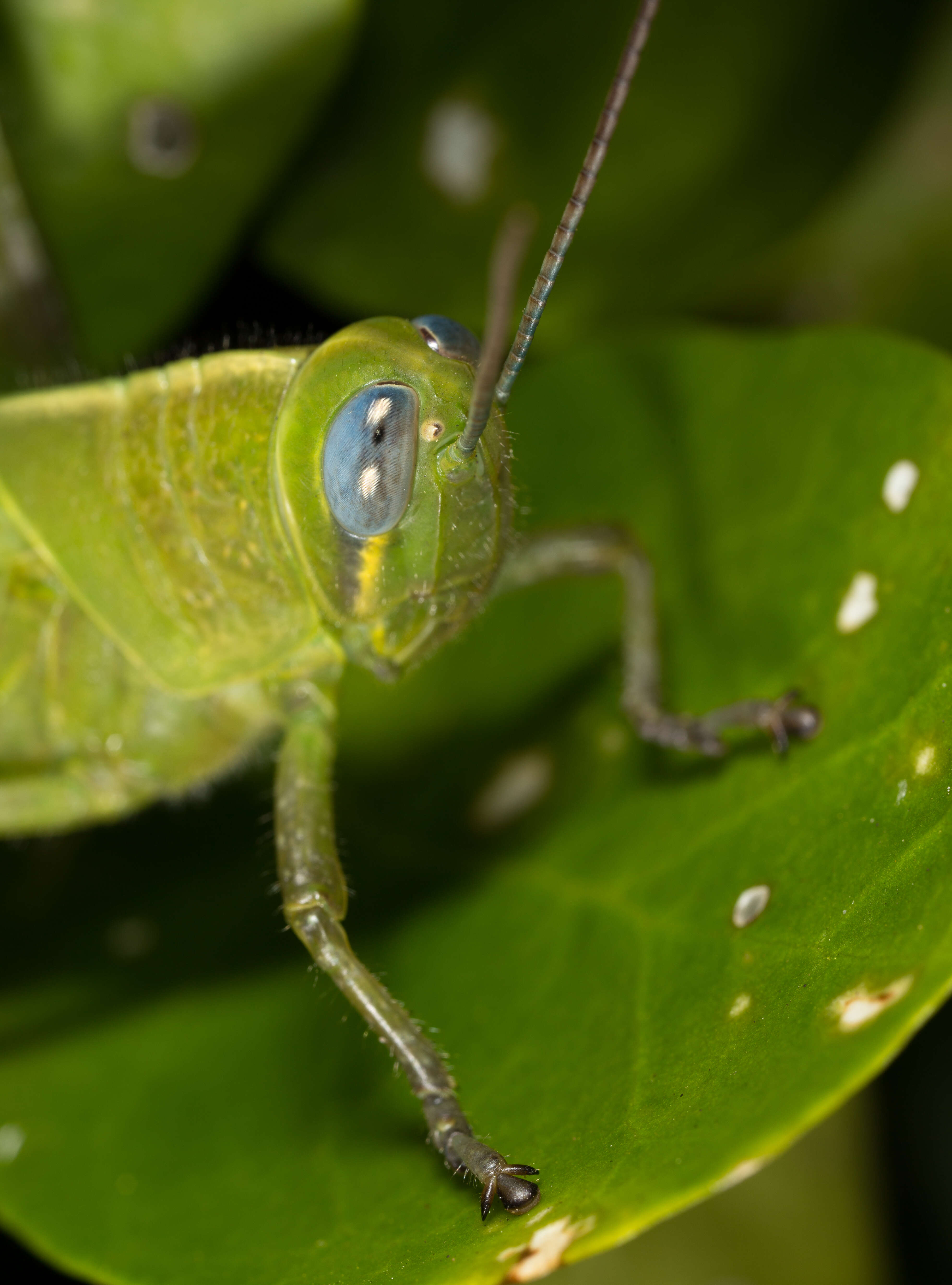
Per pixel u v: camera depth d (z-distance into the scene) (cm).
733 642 8
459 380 8
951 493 8
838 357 8
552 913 8
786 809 8
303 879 8
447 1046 8
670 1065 8
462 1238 7
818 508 8
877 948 7
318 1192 8
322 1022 8
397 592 8
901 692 8
